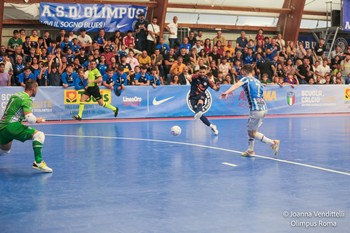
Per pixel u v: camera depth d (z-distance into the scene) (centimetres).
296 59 2503
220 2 2708
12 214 619
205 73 1470
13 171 896
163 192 730
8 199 695
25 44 2042
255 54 2331
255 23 2842
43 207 651
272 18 2855
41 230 554
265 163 968
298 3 2708
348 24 2764
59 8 2295
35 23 2348
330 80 2422
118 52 2117
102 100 1875
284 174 859
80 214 617
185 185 776
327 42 2867
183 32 2681
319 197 696
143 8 2411
